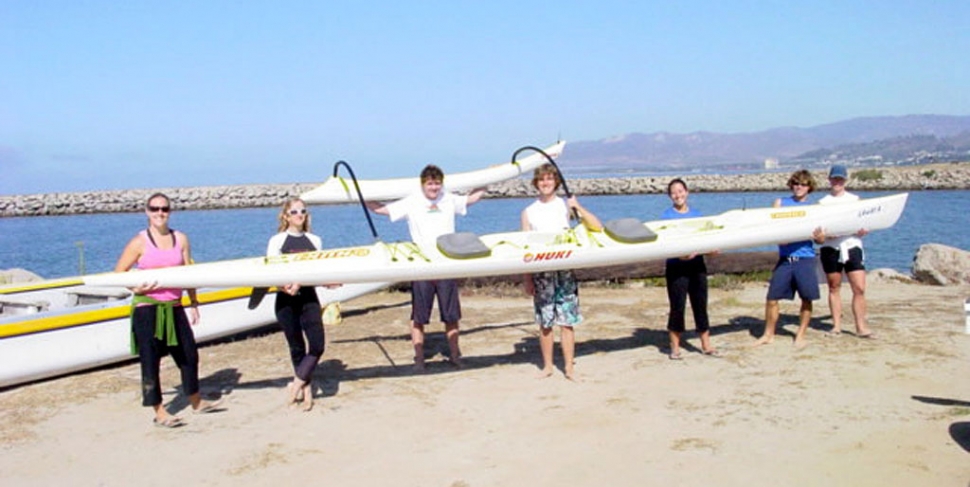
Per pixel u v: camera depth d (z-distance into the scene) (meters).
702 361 6.79
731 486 4.19
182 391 6.41
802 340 7.22
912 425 5.01
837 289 7.56
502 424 5.31
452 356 6.95
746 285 11.60
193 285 5.44
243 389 6.41
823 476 4.27
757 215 7.03
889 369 6.32
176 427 5.48
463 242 6.20
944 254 11.52
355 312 10.09
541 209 6.42
